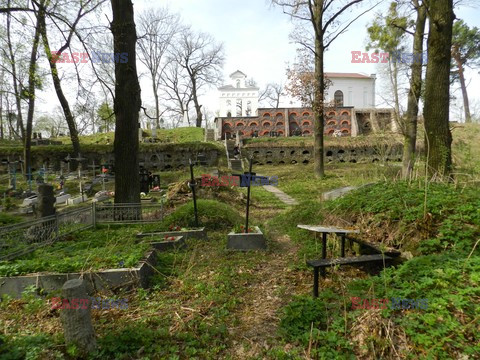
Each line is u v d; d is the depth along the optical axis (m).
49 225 6.98
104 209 9.09
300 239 7.43
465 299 3.16
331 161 28.84
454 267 3.76
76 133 23.66
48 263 4.96
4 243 5.80
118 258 5.03
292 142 30.16
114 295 4.43
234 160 26.34
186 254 6.25
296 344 3.26
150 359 3.10
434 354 2.69
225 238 7.55
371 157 27.89
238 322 3.80
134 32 9.48
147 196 14.72
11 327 3.68
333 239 6.59
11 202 14.83
